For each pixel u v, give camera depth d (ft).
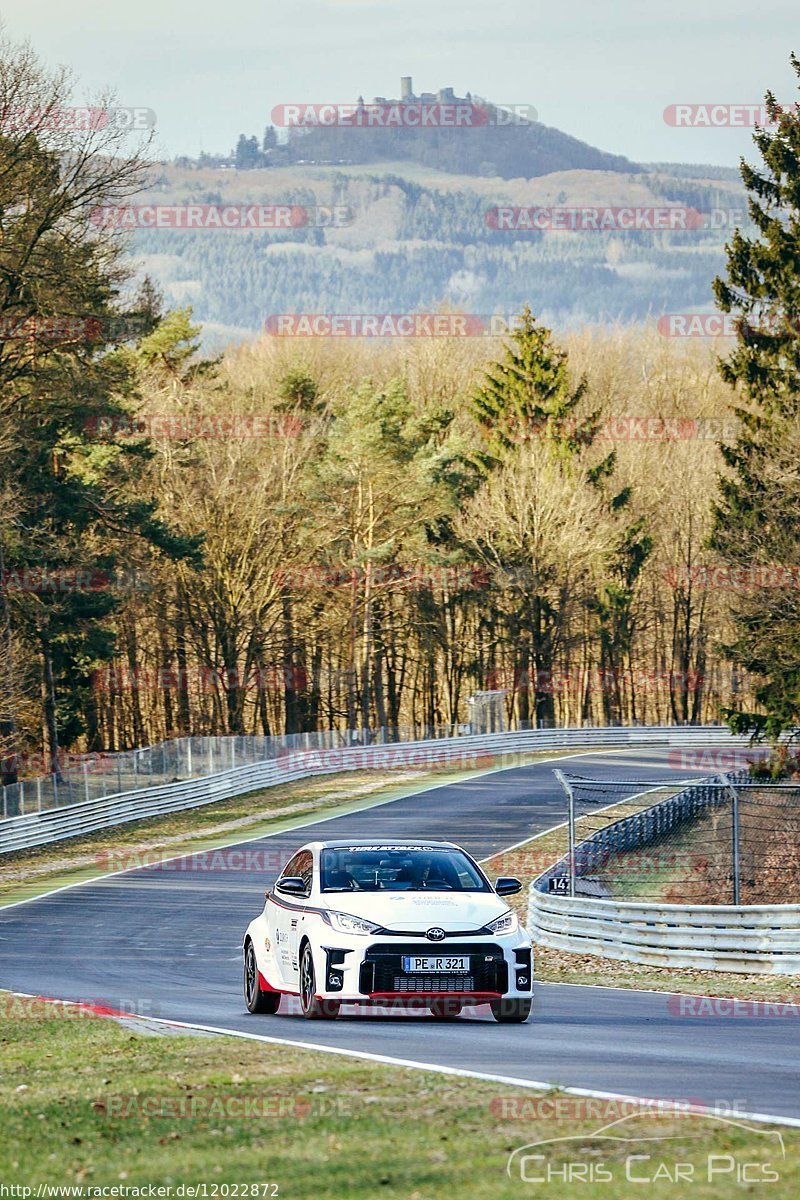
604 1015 116.98
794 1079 82.02
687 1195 54.19
